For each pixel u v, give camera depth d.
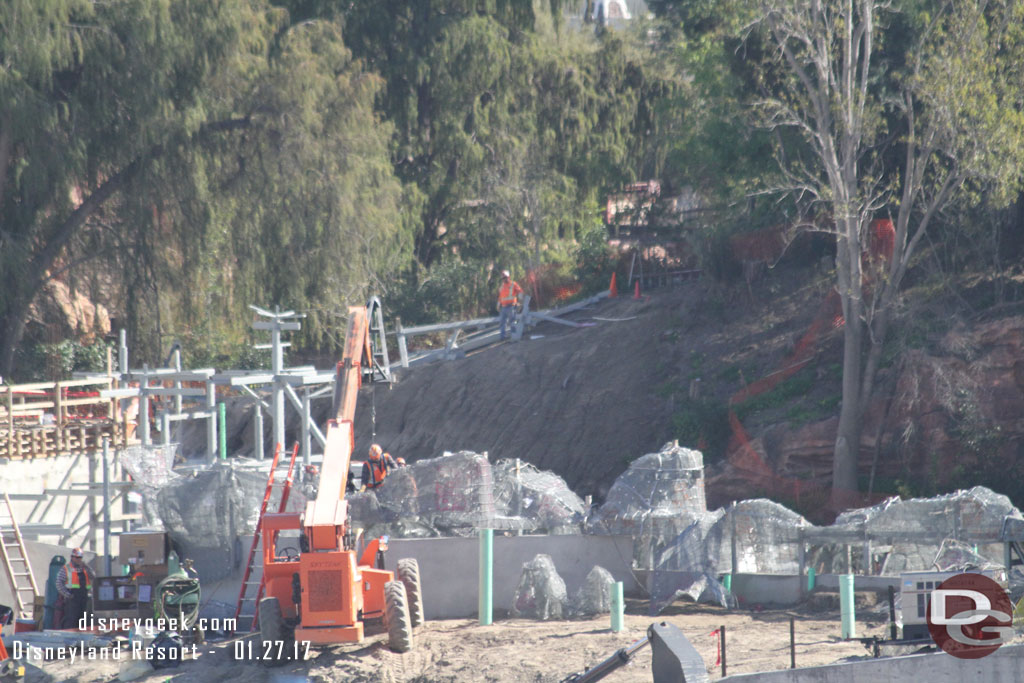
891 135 118.88
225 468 81.88
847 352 108.06
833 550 74.69
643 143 194.12
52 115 126.56
